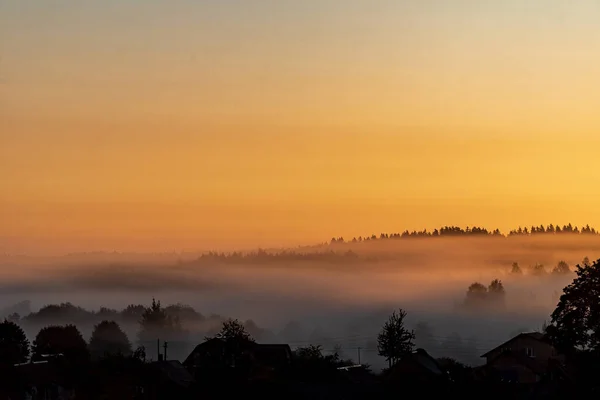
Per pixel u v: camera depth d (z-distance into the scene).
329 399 103.56
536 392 99.56
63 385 108.62
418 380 108.69
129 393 108.88
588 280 83.75
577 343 83.38
